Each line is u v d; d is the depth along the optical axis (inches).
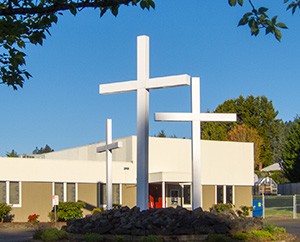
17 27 209.9
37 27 212.2
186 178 1517.0
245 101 3282.5
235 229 738.8
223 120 889.5
